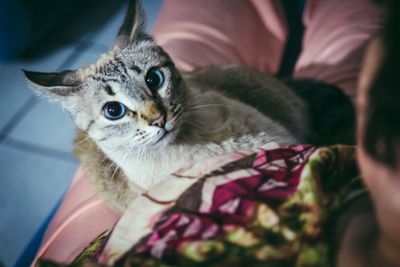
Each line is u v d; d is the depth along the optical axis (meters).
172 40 0.48
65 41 0.81
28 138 0.69
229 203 0.22
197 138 0.36
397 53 0.13
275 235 0.20
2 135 0.70
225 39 0.48
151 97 0.35
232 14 0.50
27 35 0.78
